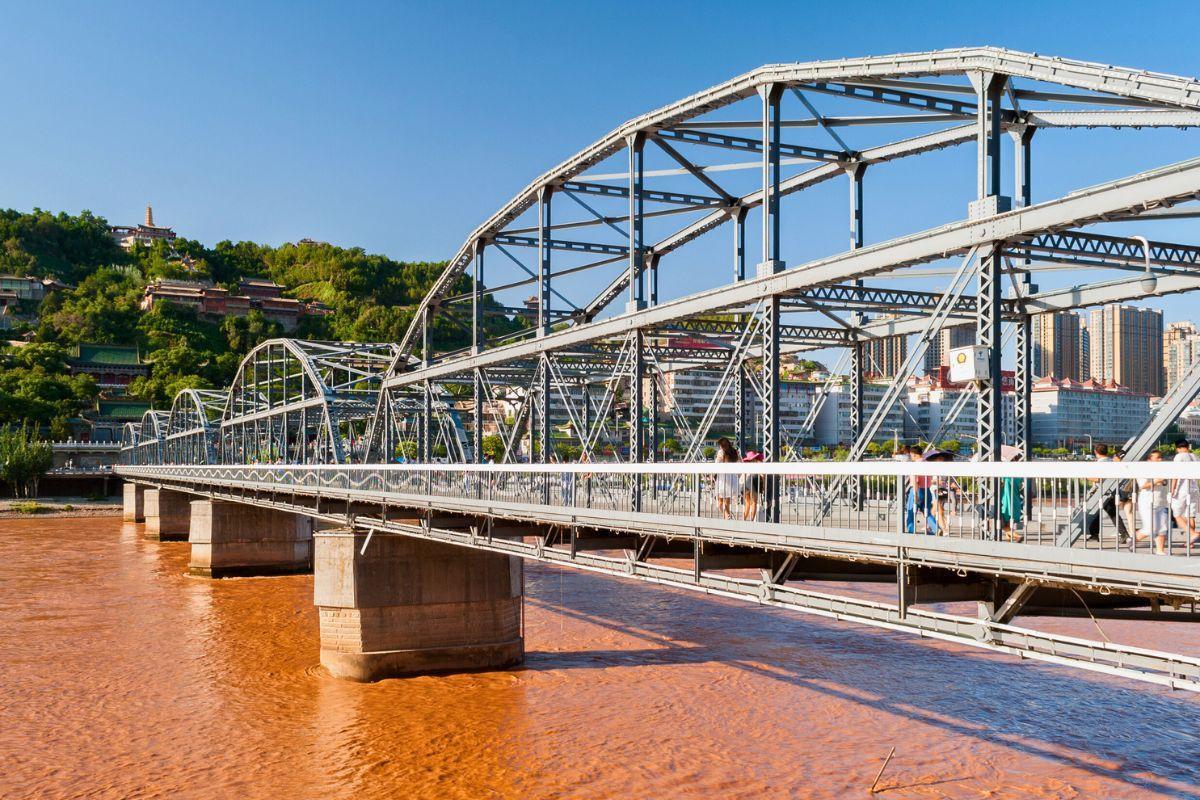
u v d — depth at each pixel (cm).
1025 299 2388
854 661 3119
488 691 2833
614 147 3019
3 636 3778
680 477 2067
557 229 3544
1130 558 1008
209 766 2286
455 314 4859
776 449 2095
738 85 2350
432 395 4925
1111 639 3080
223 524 5697
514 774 2195
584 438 3272
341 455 6003
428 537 2619
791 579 1608
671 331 2886
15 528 9250
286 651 3447
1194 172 1386
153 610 4391
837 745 2333
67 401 15512
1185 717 2502
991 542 1157
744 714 2580
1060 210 1553
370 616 2991
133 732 2542
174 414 11438
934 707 2611
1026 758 2222
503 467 2295
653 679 2933
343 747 2395
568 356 3534
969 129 2298
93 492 12975
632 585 4641
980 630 1198
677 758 2269
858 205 2600
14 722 2638
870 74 1986
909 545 1255
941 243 1753
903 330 2698
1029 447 2386
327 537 3022
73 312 19538
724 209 3247
